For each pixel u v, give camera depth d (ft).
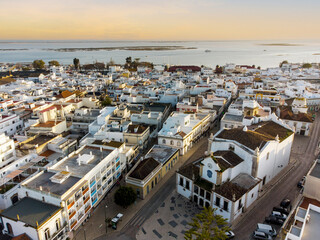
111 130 319.47
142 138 306.76
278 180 250.57
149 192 237.04
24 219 160.76
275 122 287.89
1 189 208.85
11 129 367.66
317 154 307.78
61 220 172.14
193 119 357.41
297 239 130.21
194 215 205.36
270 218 194.49
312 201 178.19
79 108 424.87
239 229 188.44
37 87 620.08
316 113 485.56
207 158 207.92
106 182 228.43
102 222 201.05
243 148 220.43
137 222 199.82
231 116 366.43
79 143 312.09
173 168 280.10
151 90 538.88
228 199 188.55
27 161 248.93
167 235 186.09
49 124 337.11
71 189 179.93
